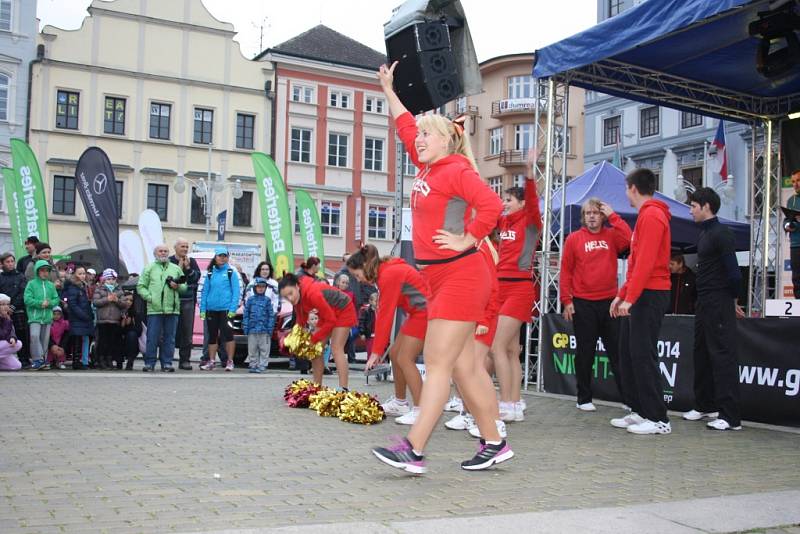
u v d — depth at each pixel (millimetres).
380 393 9359
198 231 39844
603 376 8766
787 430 6750
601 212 7684
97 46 38156
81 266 11703
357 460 4895
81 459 4652
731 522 3412
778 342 7074
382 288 6016
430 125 4352
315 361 7871
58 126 37344
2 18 36281
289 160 42375
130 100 38781
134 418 6410
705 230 6922
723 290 6789
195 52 40281
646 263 6273
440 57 7035
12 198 16656
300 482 4191
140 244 18359
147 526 3227
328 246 43281
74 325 11445
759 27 8117
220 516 3422
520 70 45188
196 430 5902
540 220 7039
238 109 41156
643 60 10766
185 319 12320
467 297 4250
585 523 3326
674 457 5359
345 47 45031
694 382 7434
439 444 5703
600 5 31594
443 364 4301
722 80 11820
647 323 6461
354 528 3115
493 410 4641
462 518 3352
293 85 42594
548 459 5164
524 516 3416
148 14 39250
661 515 3502
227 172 40750
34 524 3227
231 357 12812
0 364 10875
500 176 45375
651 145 31297
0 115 36062
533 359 10703
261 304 12406
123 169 38375
